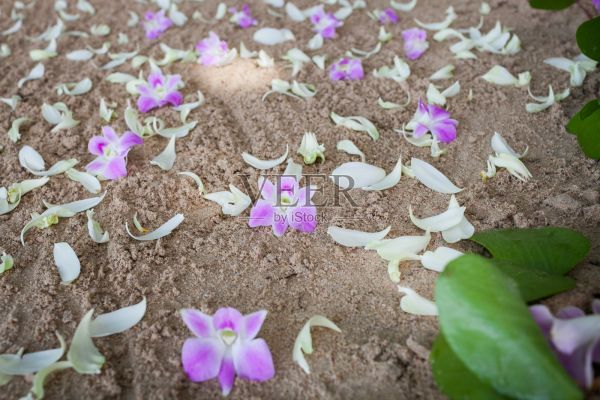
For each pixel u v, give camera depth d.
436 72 0.75
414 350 0.48
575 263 0.50
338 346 0.49
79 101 0.75
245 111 0.71
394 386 0.46
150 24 0.88
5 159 0.67
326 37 0.84
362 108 0.71
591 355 0.42
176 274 0.54
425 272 0.53
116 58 0.82
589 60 0.74
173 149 0.66
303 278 0.54
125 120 0.69
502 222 0.56
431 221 0.56
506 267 0.49
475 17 0.87
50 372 0.48
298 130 0.68
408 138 0.66
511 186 0.60
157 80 0.72
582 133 0.61
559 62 0.75
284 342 0.49
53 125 0.71
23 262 0.56
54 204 0.61
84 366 0.48
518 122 0.68
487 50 0.79
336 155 0.65
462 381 0.42
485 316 0.40
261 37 0.84
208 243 0.57
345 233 0.56
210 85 0.76
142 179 0.63
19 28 0.92
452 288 0.41
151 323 0.51
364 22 0.88
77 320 0.51
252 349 0.47
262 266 0.55
